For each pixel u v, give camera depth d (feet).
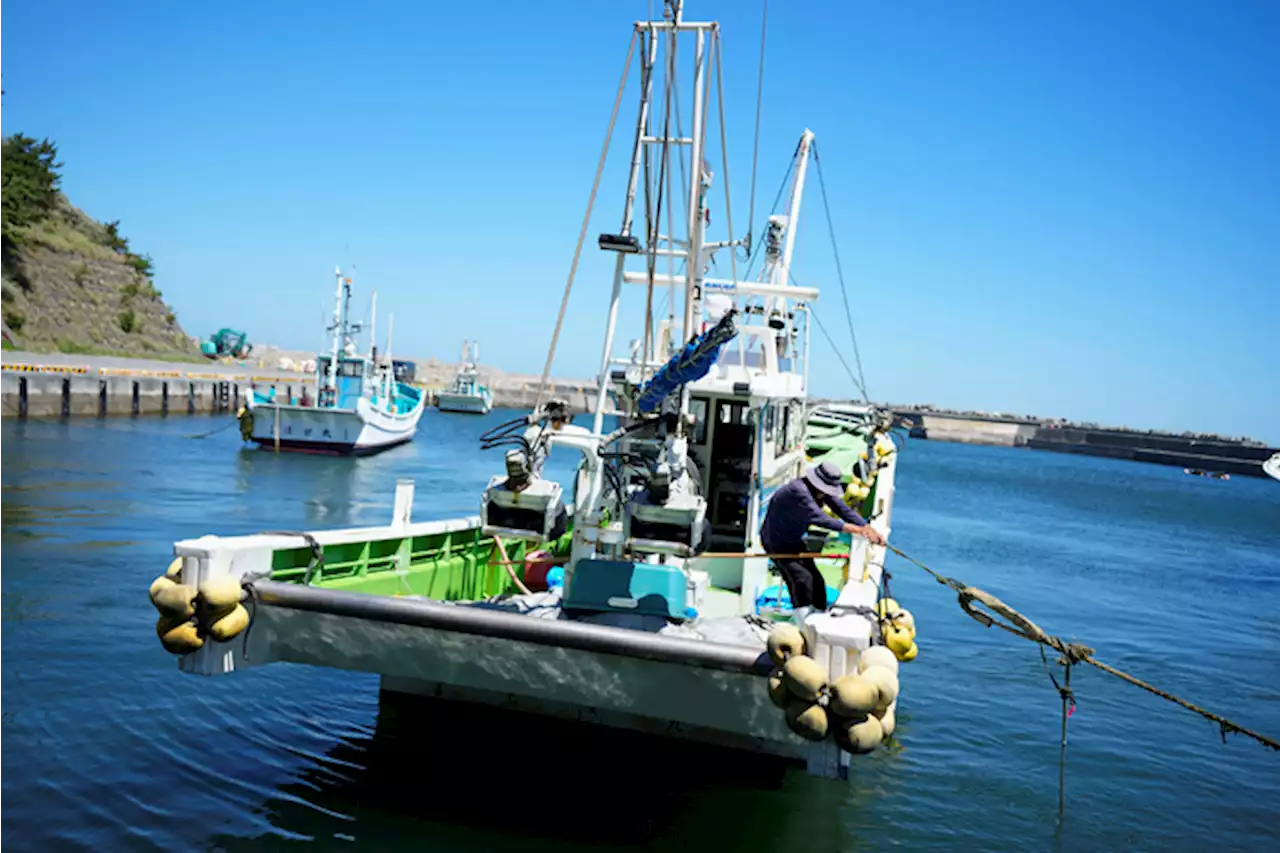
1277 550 115.96
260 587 21.65
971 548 92.79
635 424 25.46
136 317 235.81
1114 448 447.01
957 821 26.17
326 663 22.13
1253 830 27.30
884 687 18.40
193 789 23.38
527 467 23.54
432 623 20.93
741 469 32.78
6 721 26.66
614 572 25.23
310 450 132.98
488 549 34.78
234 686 30.89
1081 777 30.48
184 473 96.02
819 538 38.73
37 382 137.69
